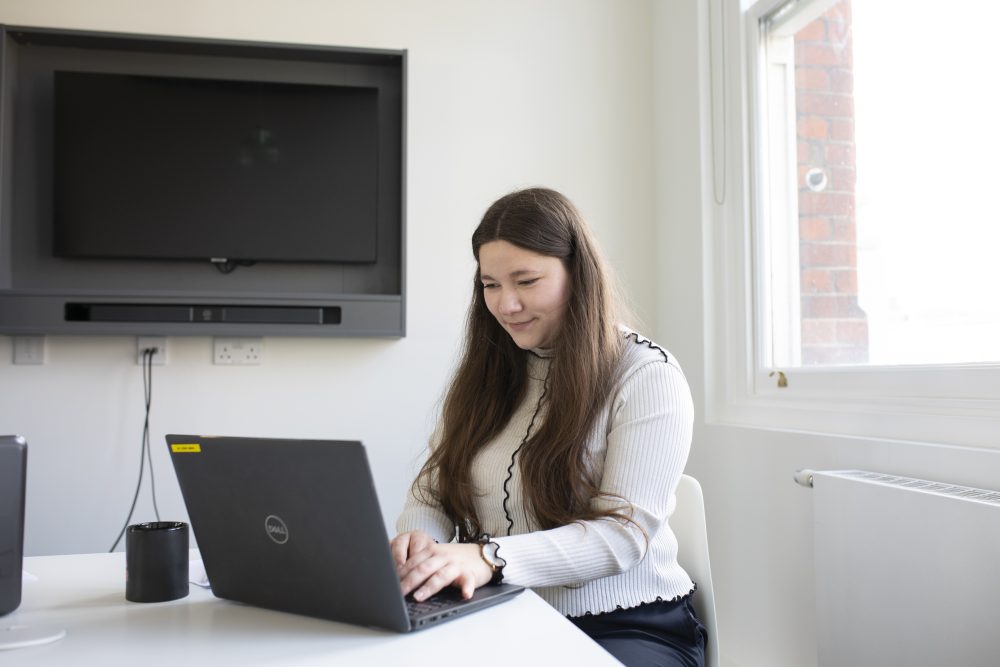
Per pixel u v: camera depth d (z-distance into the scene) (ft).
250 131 8.47
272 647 2.67
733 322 7.64
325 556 2.89
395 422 8.58
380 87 8.90
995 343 4.94
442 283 8.74
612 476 3.95
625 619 3.94
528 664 2.48
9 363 8.02
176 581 3.33
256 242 8.43
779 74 7.21
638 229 9.17
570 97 9.12
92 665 2.50
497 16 9.04
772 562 6.48
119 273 8.41
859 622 4.86
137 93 8.29
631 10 9.30
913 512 4.44
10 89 8.13
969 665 4.05
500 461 4.36
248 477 3.02
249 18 8.56
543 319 4.32
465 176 8.86
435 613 2.90
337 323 8.24
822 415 6.24
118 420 8.16
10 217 8.13
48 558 4.13
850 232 6.31
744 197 7.42
